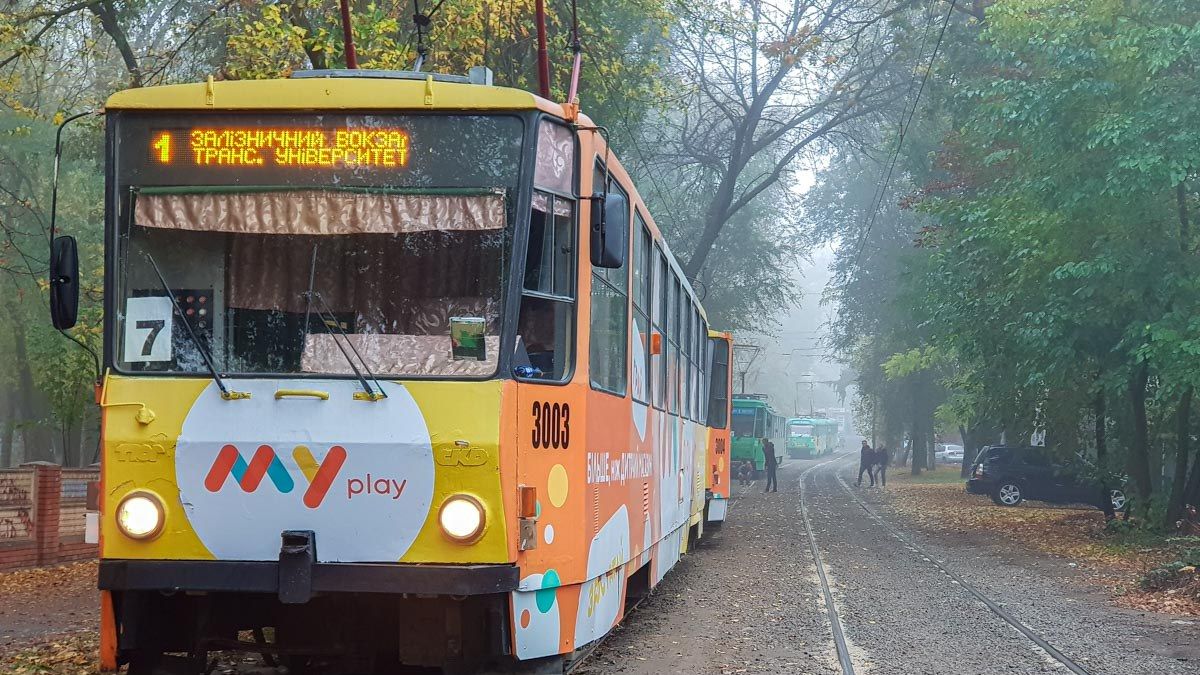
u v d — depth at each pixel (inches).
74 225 1288.1
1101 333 832.9
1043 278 836.0
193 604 288.5
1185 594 567.2
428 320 266.8
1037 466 1357.0
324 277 269.0
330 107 272.8
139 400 265.1
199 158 273.9
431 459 257.8
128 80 738.8
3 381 1514.5
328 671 316.5
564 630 285.4
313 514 258.7
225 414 262.8
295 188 272.1
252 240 271.1
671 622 470.9
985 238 882.8
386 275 269.0
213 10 685.3
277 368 266.7
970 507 1343.5
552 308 283.7
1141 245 773.9
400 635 276.7
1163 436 959.0
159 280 271.1
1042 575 676.7
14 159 1263.5
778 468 2682.1
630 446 359.3
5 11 696.4
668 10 1004.6
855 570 689.6
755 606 523.8
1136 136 708.7
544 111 277.1
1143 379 887.1
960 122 1127.0
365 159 272.5
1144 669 390.6
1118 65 740.0
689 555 759.7
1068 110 757.9
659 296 433.7
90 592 590.2
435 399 259.8
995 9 792.3
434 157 272.2
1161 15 748.6
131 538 261.9
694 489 603.5
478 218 270.1
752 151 1423.5
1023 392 1007.6
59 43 799.7
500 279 267.7
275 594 281.9
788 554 781.3
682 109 1190.9
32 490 688.4
